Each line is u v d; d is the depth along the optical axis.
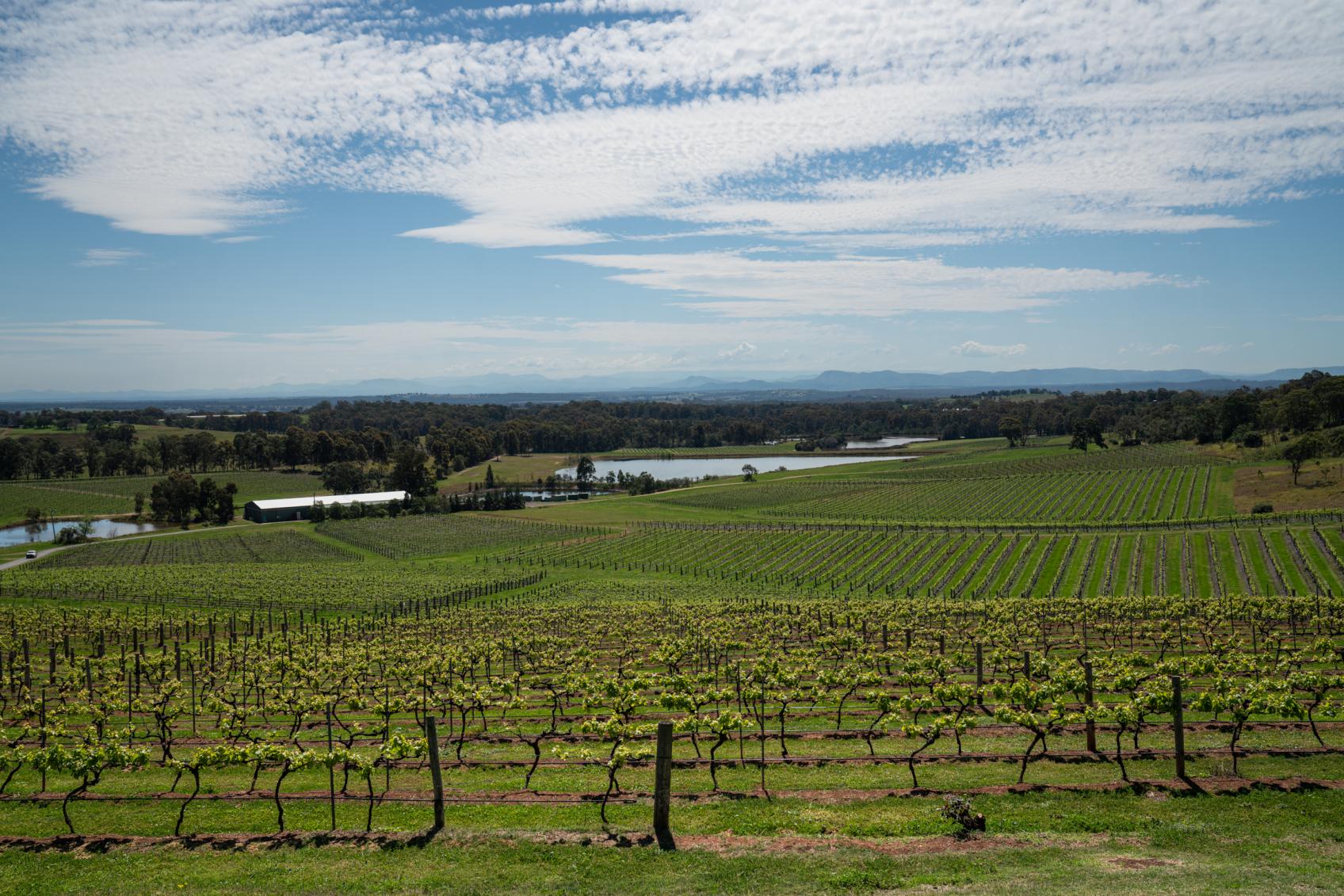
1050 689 28.14
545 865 18.88
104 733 33.25
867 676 35.03
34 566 116.00
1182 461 169.62
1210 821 20.17
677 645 46.41
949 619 61.88
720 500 171.12
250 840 20.91
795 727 32.09
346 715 38.09
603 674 38.91
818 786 24.31
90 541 141.00
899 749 28.34
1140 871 17.38
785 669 37.12
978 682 35.50
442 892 17.83
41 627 66.94
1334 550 86.12
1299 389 179.88
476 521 158.88
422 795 24.53
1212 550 91.56
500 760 29.14
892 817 20.97
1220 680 29.72
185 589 92.69
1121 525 110.75
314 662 46.75
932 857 18.45
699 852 19.23
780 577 98.00
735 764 26.75
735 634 57.75
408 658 47.12
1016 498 147.62
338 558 125.19
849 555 107.00
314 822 22.72
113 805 24.56
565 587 96.38
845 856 18.69
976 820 20.09
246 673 45.50
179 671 47.69
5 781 27.52
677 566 109.12
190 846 20.73
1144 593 78.38
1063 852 18.62
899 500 155.75
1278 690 28.30
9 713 38.41
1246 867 17.42
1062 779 23.92
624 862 18.88
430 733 21.45
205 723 37.06
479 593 91.94
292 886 18.31
